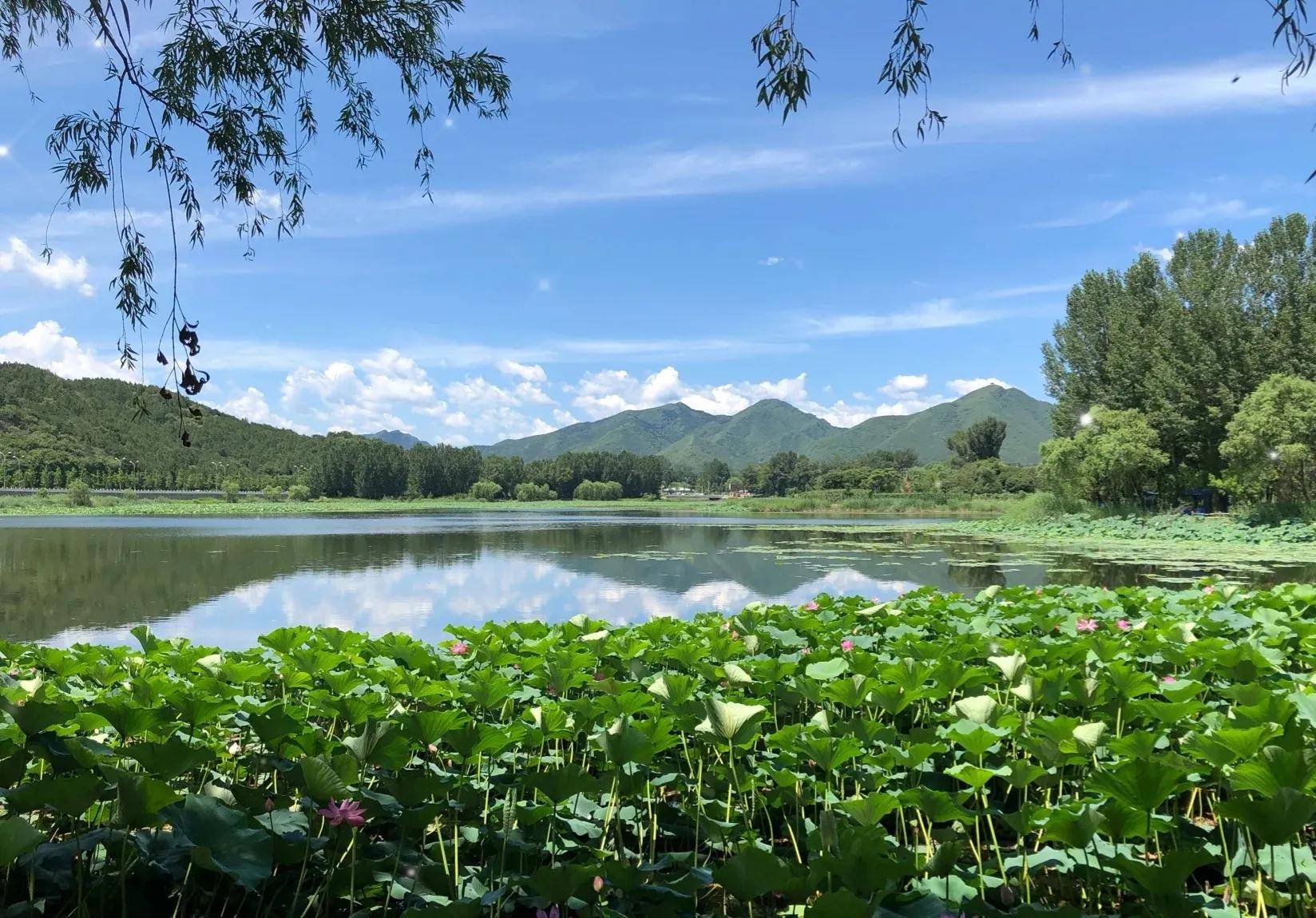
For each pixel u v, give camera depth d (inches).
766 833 127.7
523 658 183.5
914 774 126.8
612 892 92.7
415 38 215.2
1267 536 1041.5
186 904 97.4
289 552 908.0
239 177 219.9
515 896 93.0
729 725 116.0
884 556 856.9
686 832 120.0
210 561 791.7
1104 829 97.7
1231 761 103.2
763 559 823.1
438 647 231.5
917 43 164.6
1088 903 100.3
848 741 113.0
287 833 99.0
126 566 741.3
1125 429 1382.9
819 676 159.0
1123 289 1593.3
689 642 191.8
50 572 693.9
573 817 115.6
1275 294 1387.8
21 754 97.1
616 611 490.3
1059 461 1503.4
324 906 95.8
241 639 404.2
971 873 102.5
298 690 177.2
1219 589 280.7
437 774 127.0
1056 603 282.4
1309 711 114.8
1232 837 111.3
